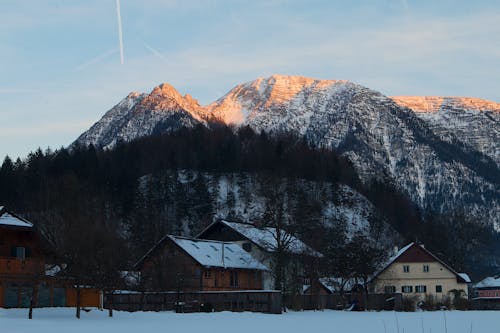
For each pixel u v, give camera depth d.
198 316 58.94
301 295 81.94
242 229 100.00
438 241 160.25
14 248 60.16
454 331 48.88
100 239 58.38
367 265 93.62
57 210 106.44
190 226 170.12
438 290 116.62
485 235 152.25
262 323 52.31
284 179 178.50
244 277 91.56
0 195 145.75
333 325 51.81
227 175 199.00
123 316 57.44
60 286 61.88
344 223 158.50
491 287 143.12
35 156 180.38
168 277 78.56
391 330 48.25
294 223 86.94
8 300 58.94
